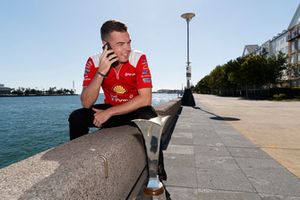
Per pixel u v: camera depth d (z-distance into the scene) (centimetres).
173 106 891
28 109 6328
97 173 145
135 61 221
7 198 95
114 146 179
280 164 414
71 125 225
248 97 4816
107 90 244
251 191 302
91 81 212
